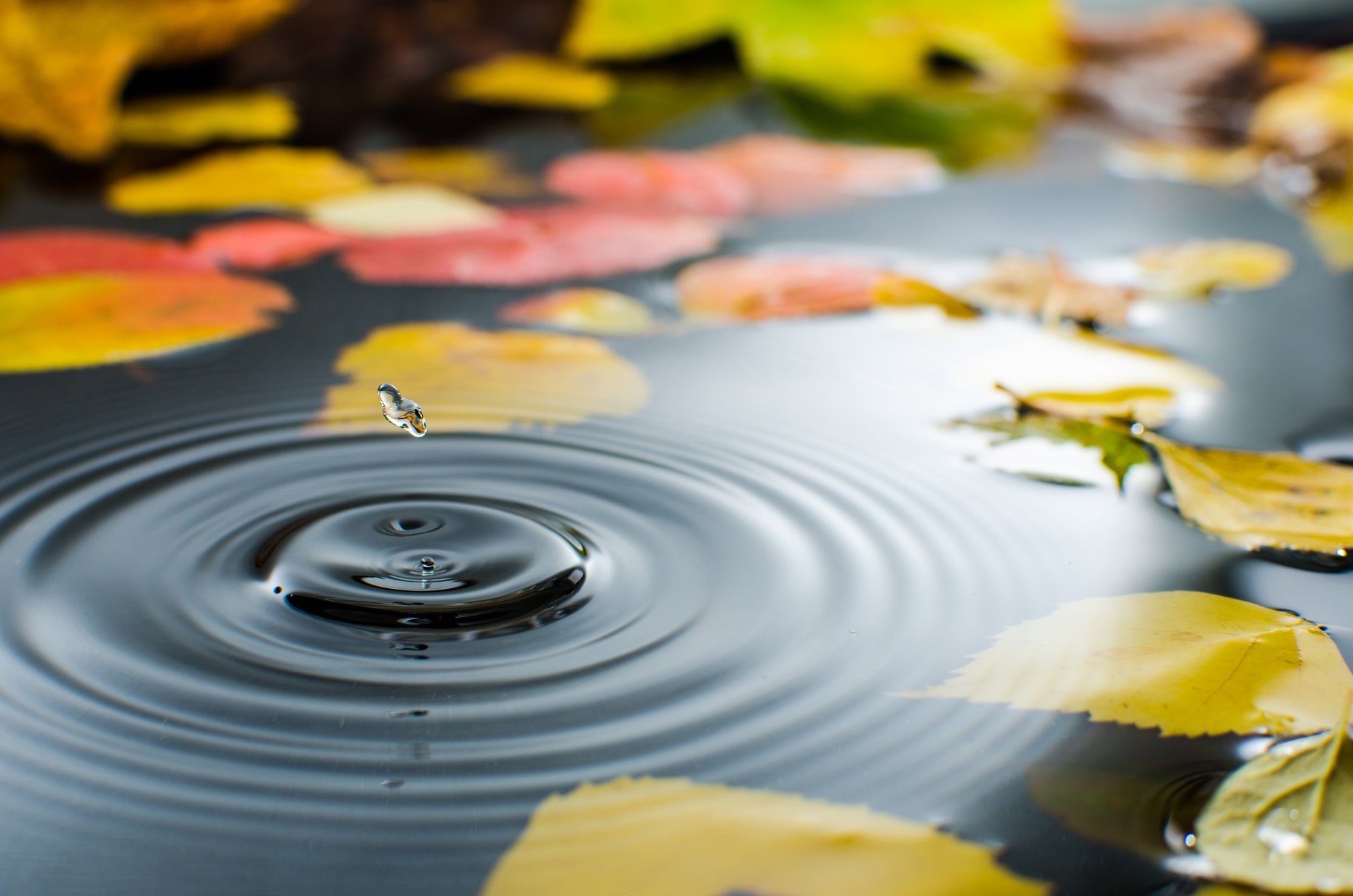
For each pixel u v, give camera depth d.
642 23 0.63
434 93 0.61
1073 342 0.45
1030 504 0.40
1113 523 0.40
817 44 0.64
